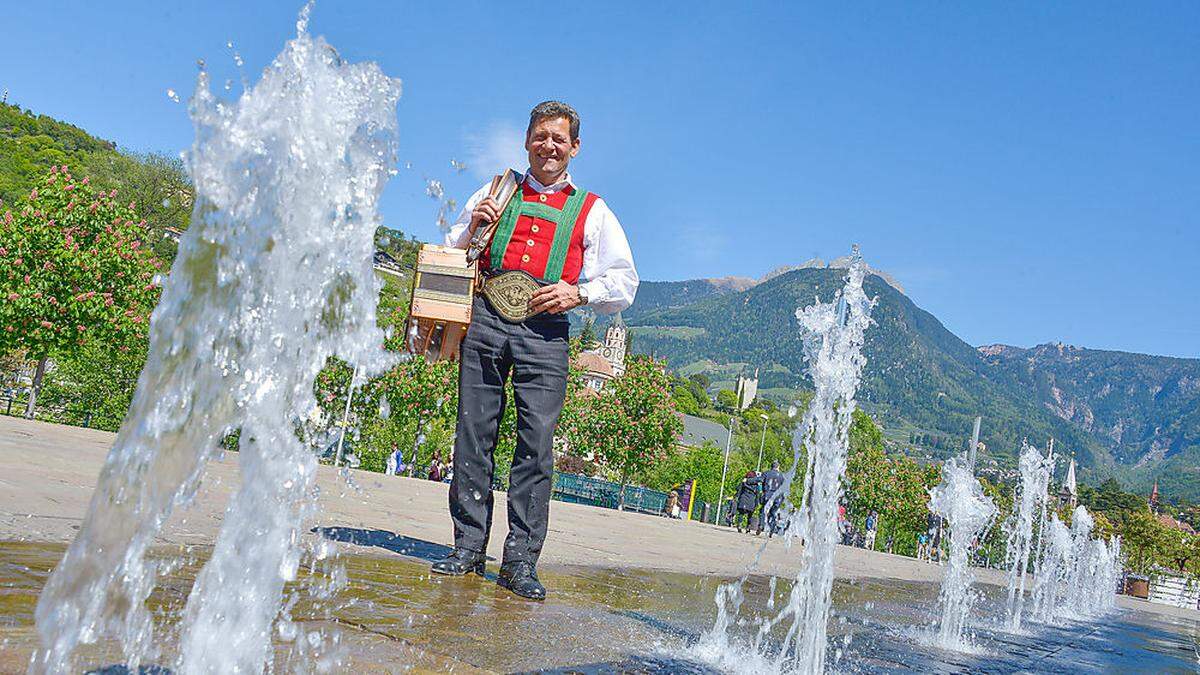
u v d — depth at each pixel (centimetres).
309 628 187
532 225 342
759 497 2094
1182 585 2944
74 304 2273
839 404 361
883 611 543
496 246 342
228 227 151
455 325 348
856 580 811
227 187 151
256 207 154
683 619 314
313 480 161
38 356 2312
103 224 2334
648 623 288
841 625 431
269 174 155
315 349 162
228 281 151
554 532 691
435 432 2875
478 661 182
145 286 2378
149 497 141
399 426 2788
